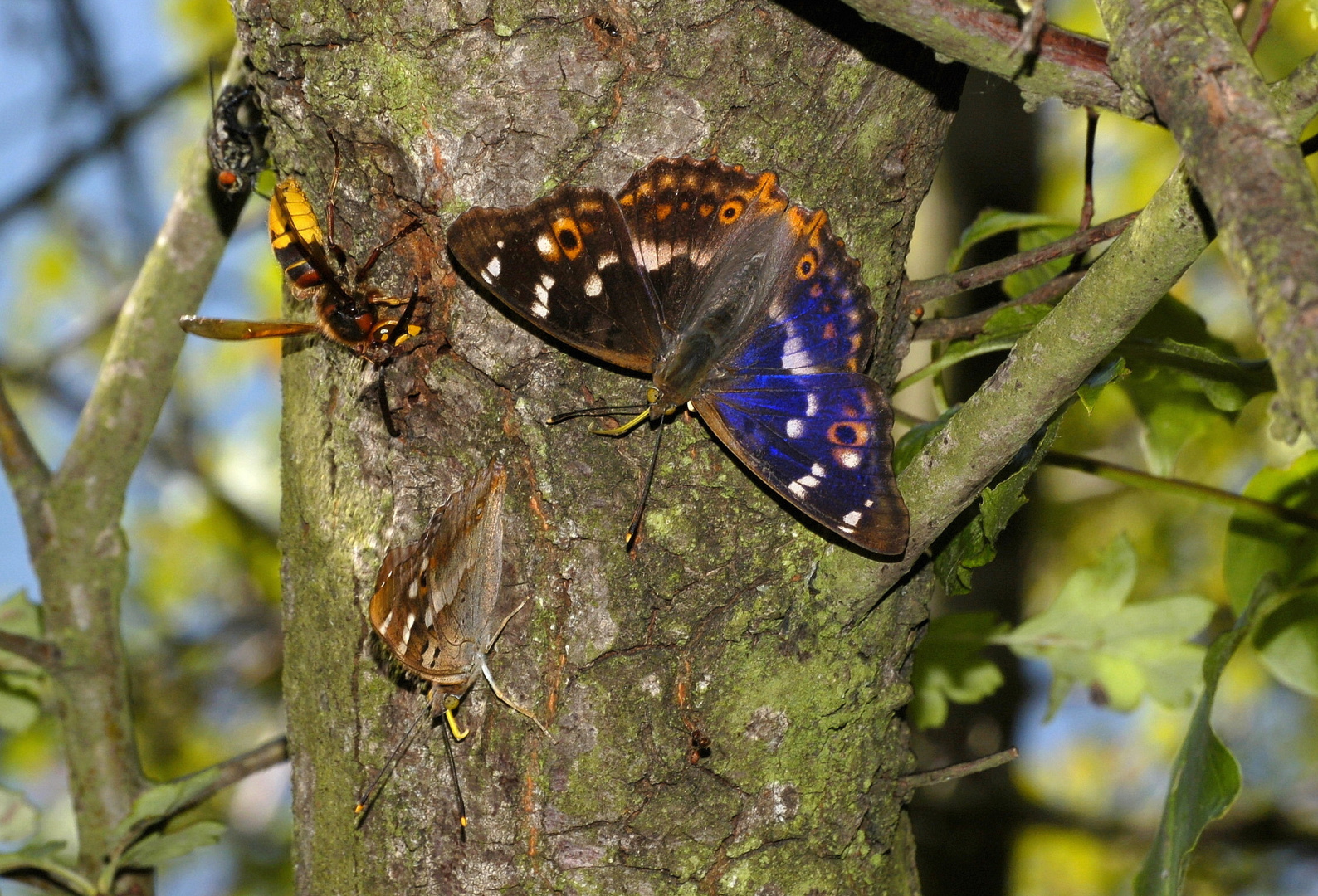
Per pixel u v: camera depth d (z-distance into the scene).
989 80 0.76
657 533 0.75
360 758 0.76
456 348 0.75
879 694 0.76
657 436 0.75
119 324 0.82
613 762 0.75
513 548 0.75
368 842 0.76
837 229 0.76
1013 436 0.74
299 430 0.76
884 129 0.75
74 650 0.82
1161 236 0.72
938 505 0.75
